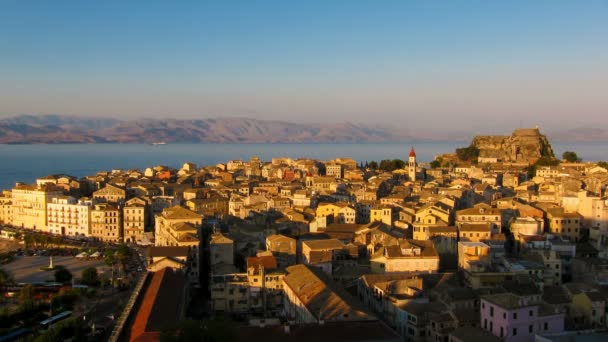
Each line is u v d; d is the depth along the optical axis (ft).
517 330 552.00
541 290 636.48
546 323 565.53
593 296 618.85
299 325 551.18
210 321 533.96
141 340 505.66
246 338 522.88
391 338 528.22
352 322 559.79
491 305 570.87
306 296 650.02
